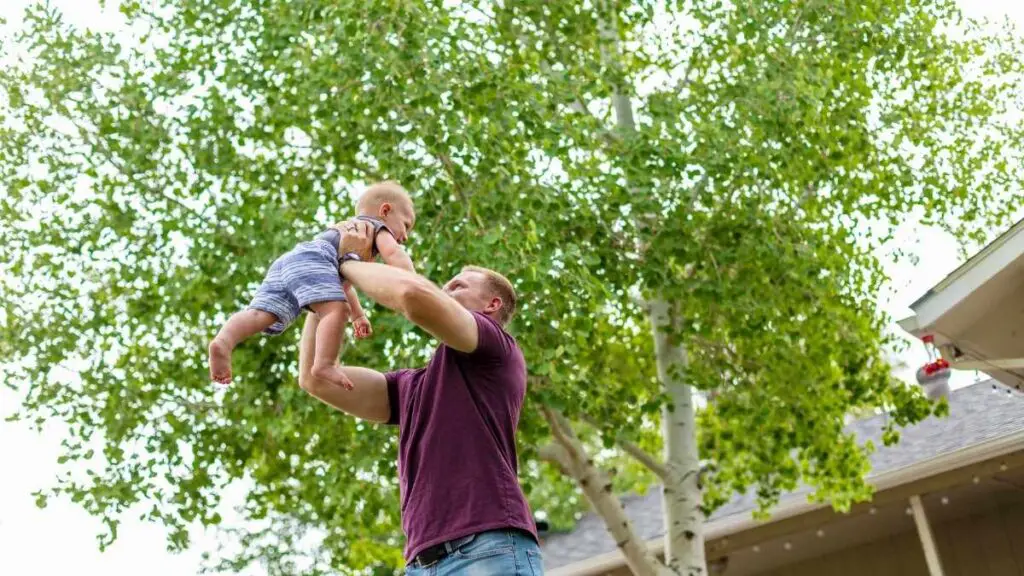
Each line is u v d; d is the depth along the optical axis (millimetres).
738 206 8891
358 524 8828
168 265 9086
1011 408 11320
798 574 12531
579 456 8969
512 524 2561
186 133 8820
